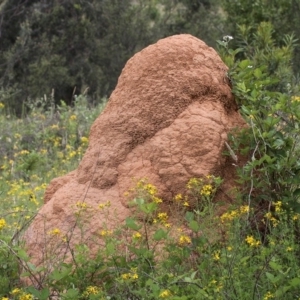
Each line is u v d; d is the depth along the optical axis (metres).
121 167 5.37
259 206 5.15
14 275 4.68
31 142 11.52
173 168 5.15
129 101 5.55
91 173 5.43
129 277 4.23
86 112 12.33
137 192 4.97
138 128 5.44
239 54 13.48
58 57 20.06
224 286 4.15
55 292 4.49
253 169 5.19
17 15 20.84
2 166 10.12
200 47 5.71
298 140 5.31
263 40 10.42
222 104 5.56
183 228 4.95
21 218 6.04
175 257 4.47
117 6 21.45
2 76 20.28
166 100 5.46
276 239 4.79
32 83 19.73
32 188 8.80
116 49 21.14
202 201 5.03
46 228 5.19
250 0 14.77
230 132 5.33
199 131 5.25
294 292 4.24
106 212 5.08
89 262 4.50
